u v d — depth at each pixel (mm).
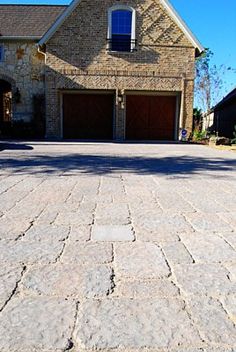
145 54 14305
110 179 4816
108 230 2539
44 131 15367
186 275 1796
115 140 14555
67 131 14945
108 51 14164
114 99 14727
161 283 1702
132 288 1646
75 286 1657
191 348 1229
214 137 12875
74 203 3367
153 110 15023
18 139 13875
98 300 1533
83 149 9656
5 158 7145
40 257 2008
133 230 2553
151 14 14148
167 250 2152
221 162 7074
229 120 17766
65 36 14047
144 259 2002
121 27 14188
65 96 14766
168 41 14305
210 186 4387
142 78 14391
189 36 14242
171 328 1337
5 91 18078
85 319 1389
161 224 2717
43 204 3307
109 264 1923
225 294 1604
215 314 1436
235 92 16562
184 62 14422
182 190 4113
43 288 1631
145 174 5336
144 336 1287
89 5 13953
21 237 2357
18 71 15234
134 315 1420
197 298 1562
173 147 11266
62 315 1413
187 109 14633
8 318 1388
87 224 2684
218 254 2098
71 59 14148
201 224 2730
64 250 2123
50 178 4812
